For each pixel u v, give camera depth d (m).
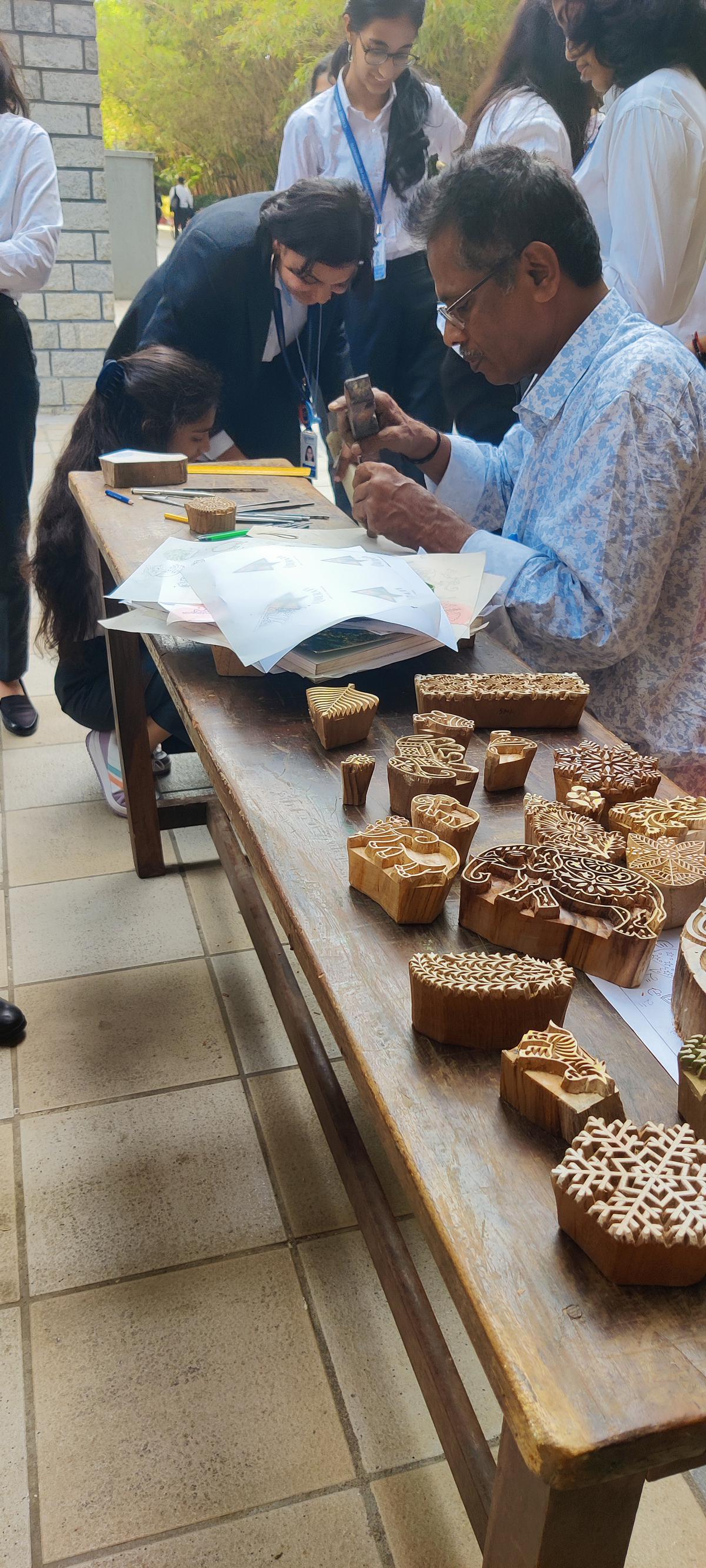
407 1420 1.34
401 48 2.64
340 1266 1.54
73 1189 1.64
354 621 1.25
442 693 1.19
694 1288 0.57
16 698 3.03
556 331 1.61
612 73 2.35
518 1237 0.59
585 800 0.98
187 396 2.19
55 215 2.66
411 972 0.72
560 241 1.50
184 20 4.20
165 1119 1.78
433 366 3.07
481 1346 0.55
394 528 1.64
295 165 3.01
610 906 0.80
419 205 1.60
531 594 1.51
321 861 0.94
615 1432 0.49
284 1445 1.31
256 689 1.30
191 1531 1.22
